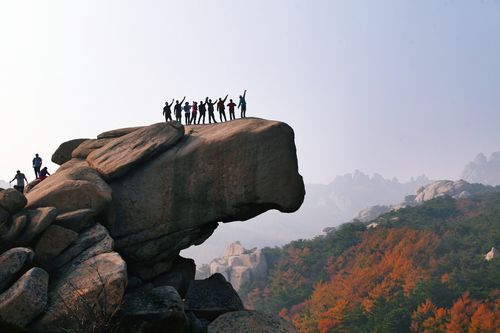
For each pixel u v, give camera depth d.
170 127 15.13
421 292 95.19
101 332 10.44
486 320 79.69
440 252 122.38
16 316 9.88
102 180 14.27
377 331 84.06
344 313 95.62
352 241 141.00
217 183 14.07
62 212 13.30
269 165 13.73
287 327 13.53
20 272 10.87
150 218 14.32
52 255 11.96
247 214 14.48
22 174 16.47
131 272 14.86
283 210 14.03
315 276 134.88
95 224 13.45
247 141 13.90
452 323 81.62
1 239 11.61
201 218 14.27
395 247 123.94
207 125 16.36
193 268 16.70
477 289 92.31
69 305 10.41
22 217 11.93
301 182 13.97
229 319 13.58
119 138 15.62
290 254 150.00
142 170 14.67
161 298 12.33
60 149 17.64
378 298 97.56
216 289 16.64
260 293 140.12
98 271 11.20
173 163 14.42
